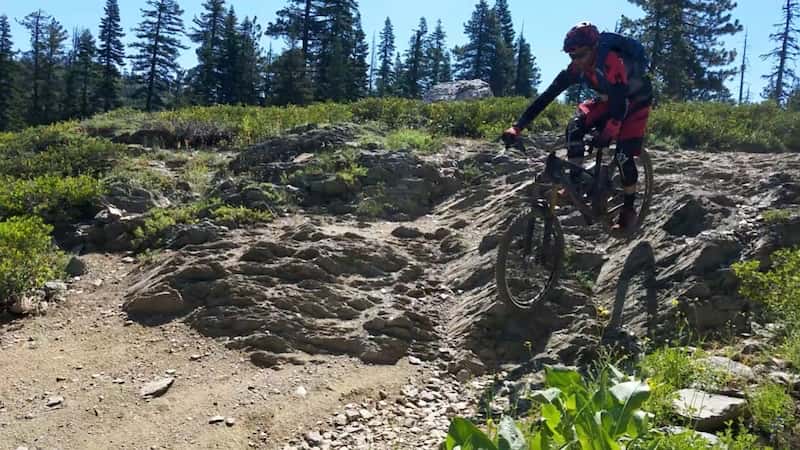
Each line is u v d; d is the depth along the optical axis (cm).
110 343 523
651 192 645
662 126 1114
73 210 786
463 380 489
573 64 505
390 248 679
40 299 603
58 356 505
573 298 554
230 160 1010
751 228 576
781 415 367
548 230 527
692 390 397
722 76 3966
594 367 481
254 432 416
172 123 1209
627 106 499
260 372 482
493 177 909
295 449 401
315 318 552
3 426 416
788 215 578
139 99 5731
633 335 500
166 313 562
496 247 648
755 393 385
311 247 645
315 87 5109
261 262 621
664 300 525
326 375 480
